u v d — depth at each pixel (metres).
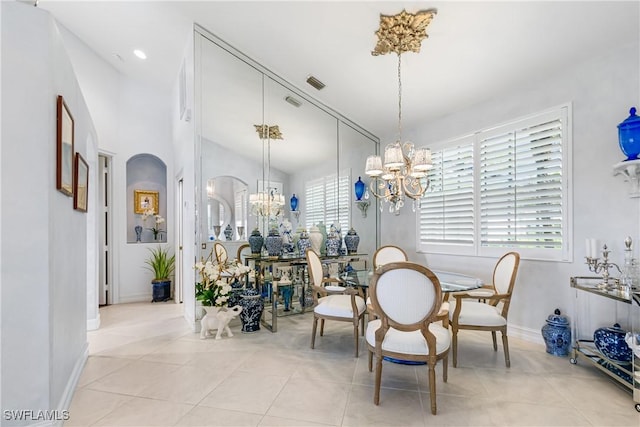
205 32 3.65
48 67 1.77
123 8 3.65
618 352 2.29
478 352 2.91
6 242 1.65
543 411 1.97
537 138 3.09
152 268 5.45
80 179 2.57
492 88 3.35
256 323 3.63
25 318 1.68
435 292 1.98
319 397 2.15
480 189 3.64
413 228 4.54
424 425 1.84
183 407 2.04
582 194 2.77
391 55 3.12
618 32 2.41
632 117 2.33
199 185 3.80
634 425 1.83
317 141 4.62
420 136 4.50
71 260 2.31
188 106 3.98
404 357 2.01
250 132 4.14
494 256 3.47
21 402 1.66
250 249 4.11
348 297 3.26
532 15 2.40
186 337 3.41
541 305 3.07
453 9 2.45
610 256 2.58
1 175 1.65
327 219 4.80
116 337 3.41
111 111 5.04
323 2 2.65
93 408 2.03
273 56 3.70
